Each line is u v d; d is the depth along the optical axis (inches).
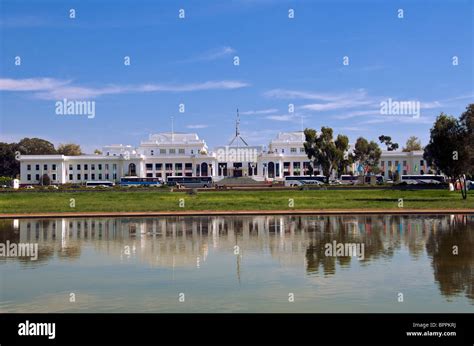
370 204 1878.7
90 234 1122.0
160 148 5812.0
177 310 534.0
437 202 1969.7
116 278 671.8
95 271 717.3
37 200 2354.8
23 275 695.7
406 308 531.8
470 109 1999.3
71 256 842.8
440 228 1160.2
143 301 565.6
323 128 4224.9
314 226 1227.9
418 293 582.2
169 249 903.1
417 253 828.6
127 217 1536.7
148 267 741.9
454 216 1462.8
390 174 5438.0
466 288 600.1
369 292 587.8
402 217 1440.7
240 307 541.3
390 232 1095.0
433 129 2101.4
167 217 1520.7
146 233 1132.5
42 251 892.6
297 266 734.5
